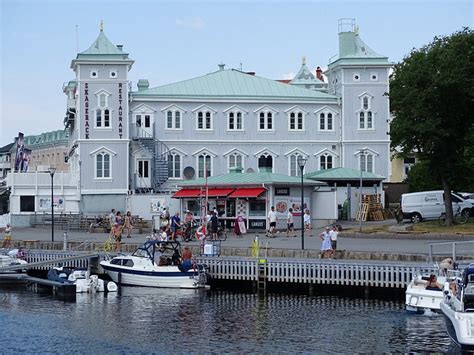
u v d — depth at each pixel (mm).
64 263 68625
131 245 68812
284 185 83500
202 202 85688
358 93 107438
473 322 38438
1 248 74750
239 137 106188
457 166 77938
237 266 60188
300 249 62312
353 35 108750
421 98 76000
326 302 54094
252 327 45844
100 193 100250
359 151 107000
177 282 61000
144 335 44250
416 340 42125
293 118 107312
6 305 54656
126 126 101188
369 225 84188
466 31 78438
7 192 113062
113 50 101375
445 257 55281
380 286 54750
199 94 105812
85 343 42594
